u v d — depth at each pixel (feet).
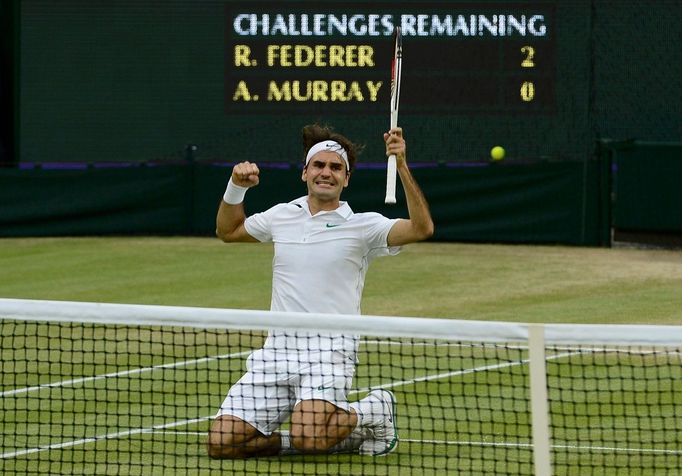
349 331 44.57
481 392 64.75
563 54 148.56
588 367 70.49
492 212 139.74
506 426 57.11
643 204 136.36
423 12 149.28
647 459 51.19
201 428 57.36
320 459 51.62
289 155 153.48
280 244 53.52
